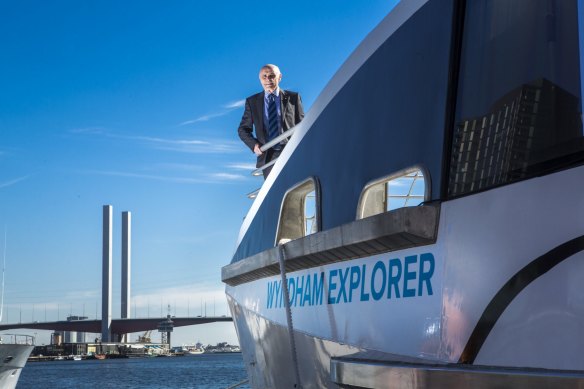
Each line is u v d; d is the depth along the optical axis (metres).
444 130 3.38
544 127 2.79
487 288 2.96
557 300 2.64
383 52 4.07
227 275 6.73
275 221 5.73
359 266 3.98
